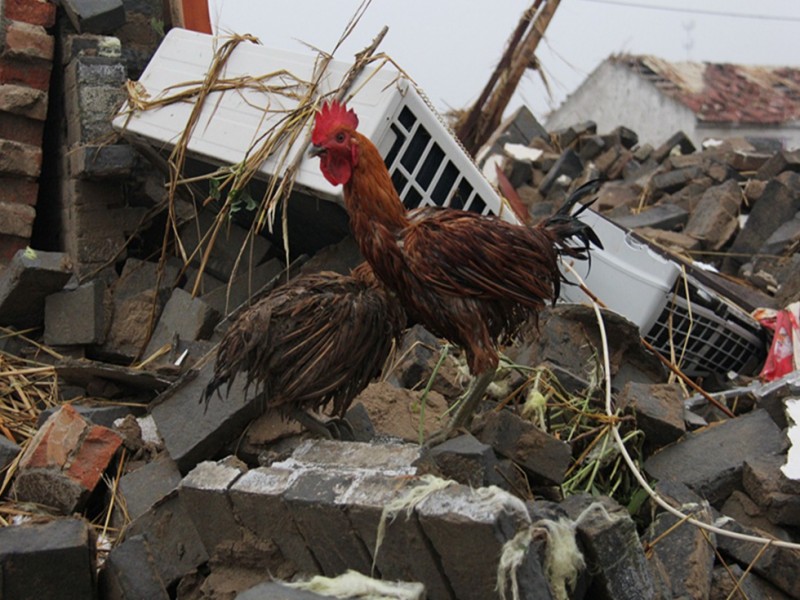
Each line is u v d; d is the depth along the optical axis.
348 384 1.28
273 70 1.84
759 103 6.85
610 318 1.64
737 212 3.39
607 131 7.21
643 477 1.41
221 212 1.81
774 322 2.22
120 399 1.76
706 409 1.68
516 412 1.50
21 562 1.10
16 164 2.08
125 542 1.19
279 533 1.06
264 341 1.24
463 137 4.34
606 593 0.99
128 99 2.04
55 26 2.21
